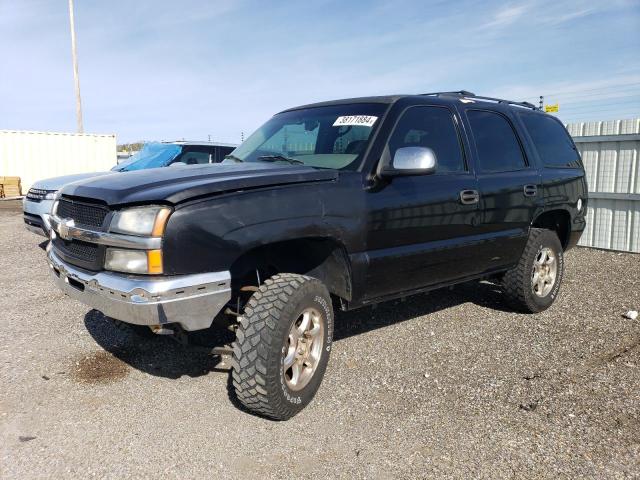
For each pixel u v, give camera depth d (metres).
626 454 2.86
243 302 3.52
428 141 4.21
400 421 3.22
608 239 9.11
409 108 4.14
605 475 2.68
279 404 3.08
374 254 3.72
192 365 4.04
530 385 3.69
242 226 3.01
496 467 2.75
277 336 3.01
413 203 3.91
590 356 4.21
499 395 3.55
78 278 3.12
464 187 4.32
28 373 3.86
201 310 2.90
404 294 4.12
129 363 4.06
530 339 4.60
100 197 3.05
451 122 4.48
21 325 4.90
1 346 4.38
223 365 4.04
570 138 5.96
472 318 5.16
